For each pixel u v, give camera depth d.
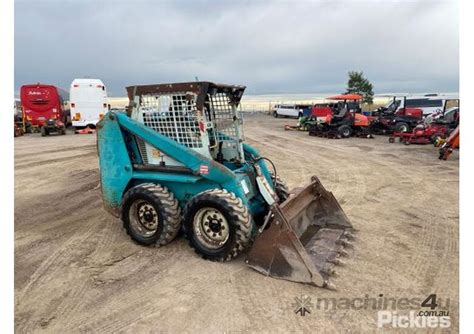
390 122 19.94
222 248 4.23
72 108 21.70
